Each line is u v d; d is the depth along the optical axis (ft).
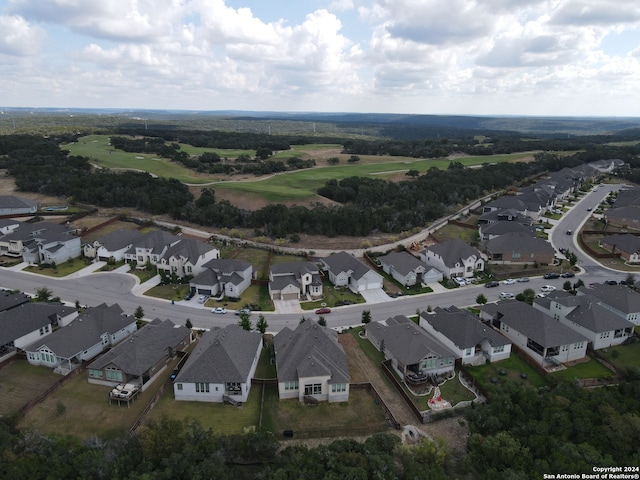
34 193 465.06
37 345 190.29
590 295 241.55
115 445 133.39
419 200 458.09
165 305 252.42
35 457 128.47
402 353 187.83
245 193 474.90
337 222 391.45
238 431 153.58
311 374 168.14
